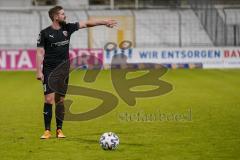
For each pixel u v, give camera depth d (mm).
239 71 98062
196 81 79938
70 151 30828
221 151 30594
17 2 127562
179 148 31500
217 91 66438
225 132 37062
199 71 98938
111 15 118750
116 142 31062
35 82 81188
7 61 103625
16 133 37500
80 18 120375
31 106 53875
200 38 119875
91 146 32250
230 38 117062
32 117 45844
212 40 119188
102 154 29875
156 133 36844
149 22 121375
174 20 121875
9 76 91812
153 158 28828
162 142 33438
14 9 120000
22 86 75250
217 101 56531
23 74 95375
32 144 33156
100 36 116688
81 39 117750
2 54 103375
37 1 125750
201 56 105375
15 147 32250
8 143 33562
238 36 115938
